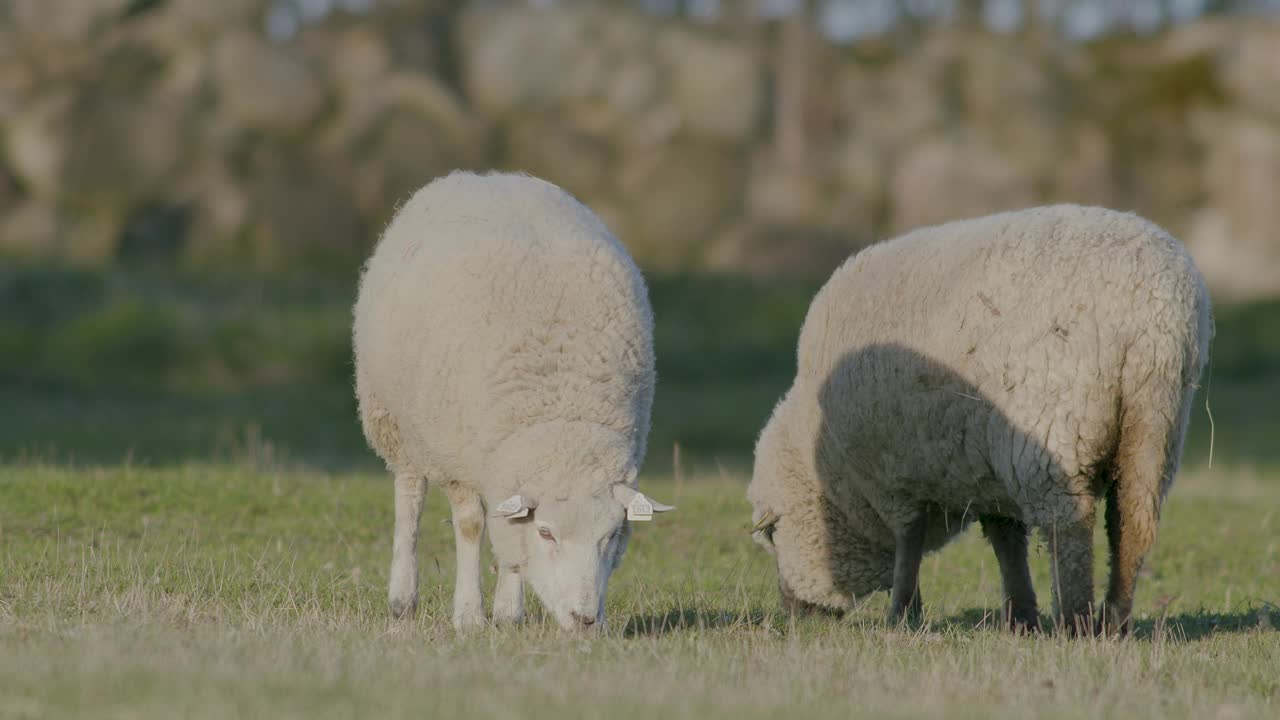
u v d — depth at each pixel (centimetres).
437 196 2758
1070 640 2414
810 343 2938
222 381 10688
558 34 16950
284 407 9850
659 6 19588
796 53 17062
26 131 13638
